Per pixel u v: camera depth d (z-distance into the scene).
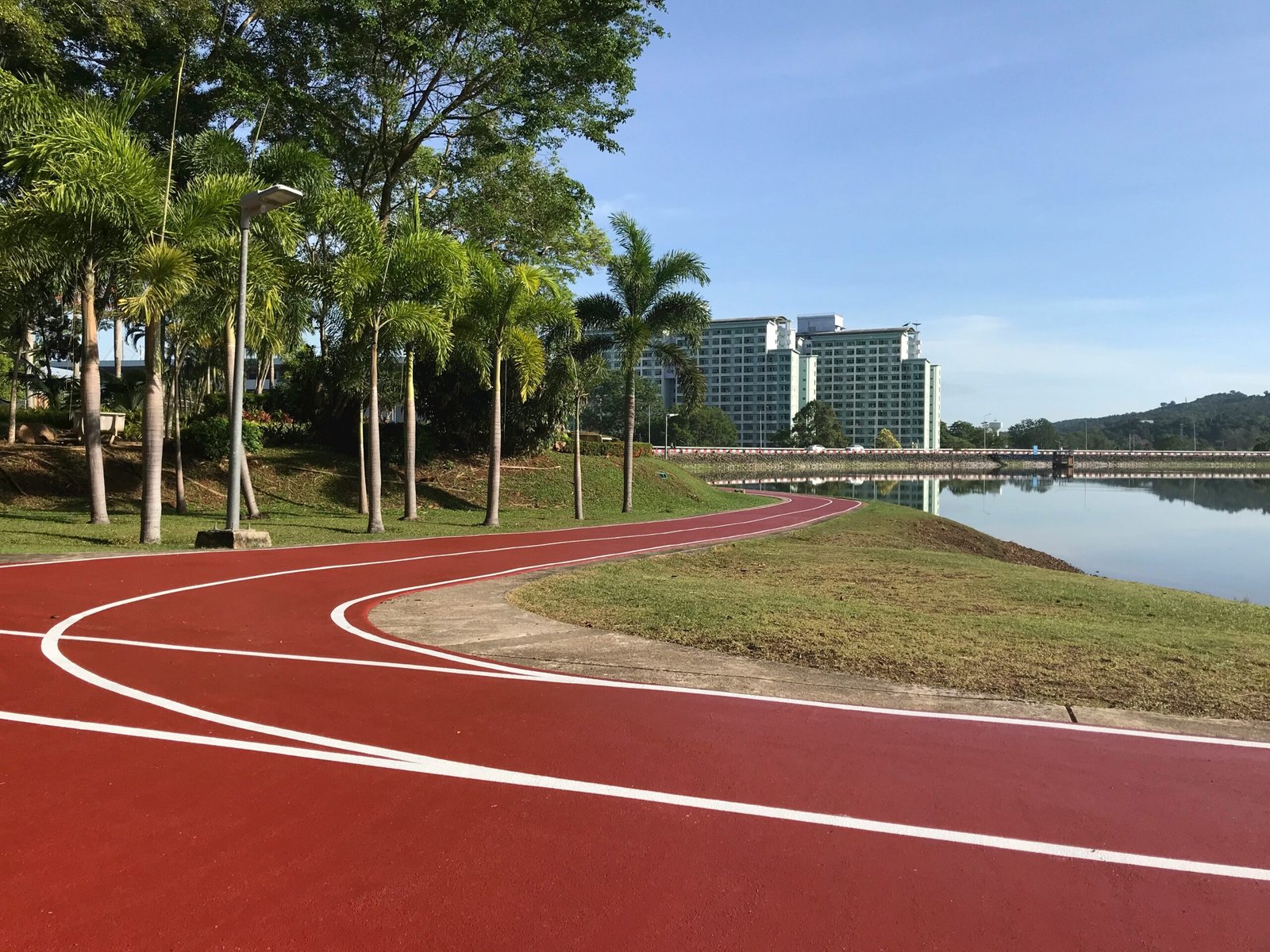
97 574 12.46
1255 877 3.78
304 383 32.94
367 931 3.21
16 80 15.90
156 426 16.62
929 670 7.35
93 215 15.40
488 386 25.31
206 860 3.78
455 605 10.56
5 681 6.71
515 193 31.78
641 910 3.40
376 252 20.61
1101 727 5.87
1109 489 76.50
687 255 28.36
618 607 10.41
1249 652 8.29
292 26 25.95
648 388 104.81
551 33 26.88
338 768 4.93
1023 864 3.86
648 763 5.06
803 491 62.09
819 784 4.77
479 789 4.64
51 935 3.16
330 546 17.22
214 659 7.56
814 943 3.18
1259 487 81.31
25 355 32.97
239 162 20.28
